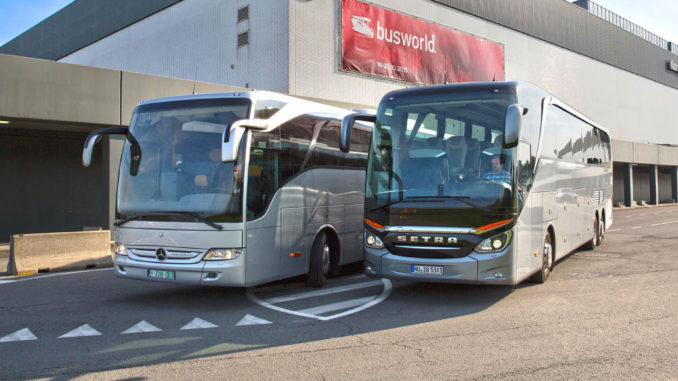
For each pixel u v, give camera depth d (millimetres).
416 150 8078
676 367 5102
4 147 19609
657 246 15086
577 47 45594
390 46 28219
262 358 5531
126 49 35500
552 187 9812
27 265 11578
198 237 7809
